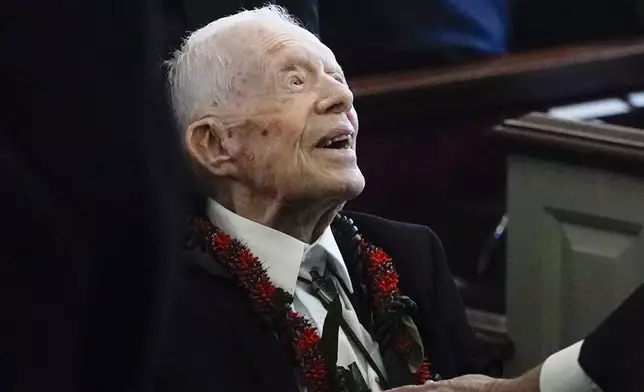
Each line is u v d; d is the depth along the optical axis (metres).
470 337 4.34
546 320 5.92
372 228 4.34
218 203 3.96
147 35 1.58
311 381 3.68
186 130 3.88
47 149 1.52
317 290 3.92
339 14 8.24
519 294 6.02
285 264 3.84
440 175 8.40
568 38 9.80
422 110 8.17
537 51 9.44
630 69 9.29
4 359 1.51
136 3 1.57
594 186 5.57
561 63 8.86
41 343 1.52
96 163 1.54
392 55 8.43
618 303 5.61
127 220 1.57
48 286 1.52
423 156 8.30
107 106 1.55
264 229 3.87
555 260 5.82
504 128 5.85
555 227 5.80
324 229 3.99
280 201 3.82
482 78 8.41
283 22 3.95
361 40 8.34
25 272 1.50
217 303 3.68
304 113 3.76
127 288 1.58
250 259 3.76
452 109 8.33
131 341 1.59
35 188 1.50
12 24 1.49
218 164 3.86
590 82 9.06
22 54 1.50
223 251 3.77
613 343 3.03
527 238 5.92
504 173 8.54
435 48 8.59
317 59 3.85
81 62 1.53
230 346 3.60
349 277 4.09
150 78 1.59
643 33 10.05
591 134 5.50
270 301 3.70
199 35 3.92
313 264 3.96
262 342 3.65
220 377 3.50
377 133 8.05
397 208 8.30
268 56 3.80
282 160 3.76
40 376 1.52
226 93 3.80
